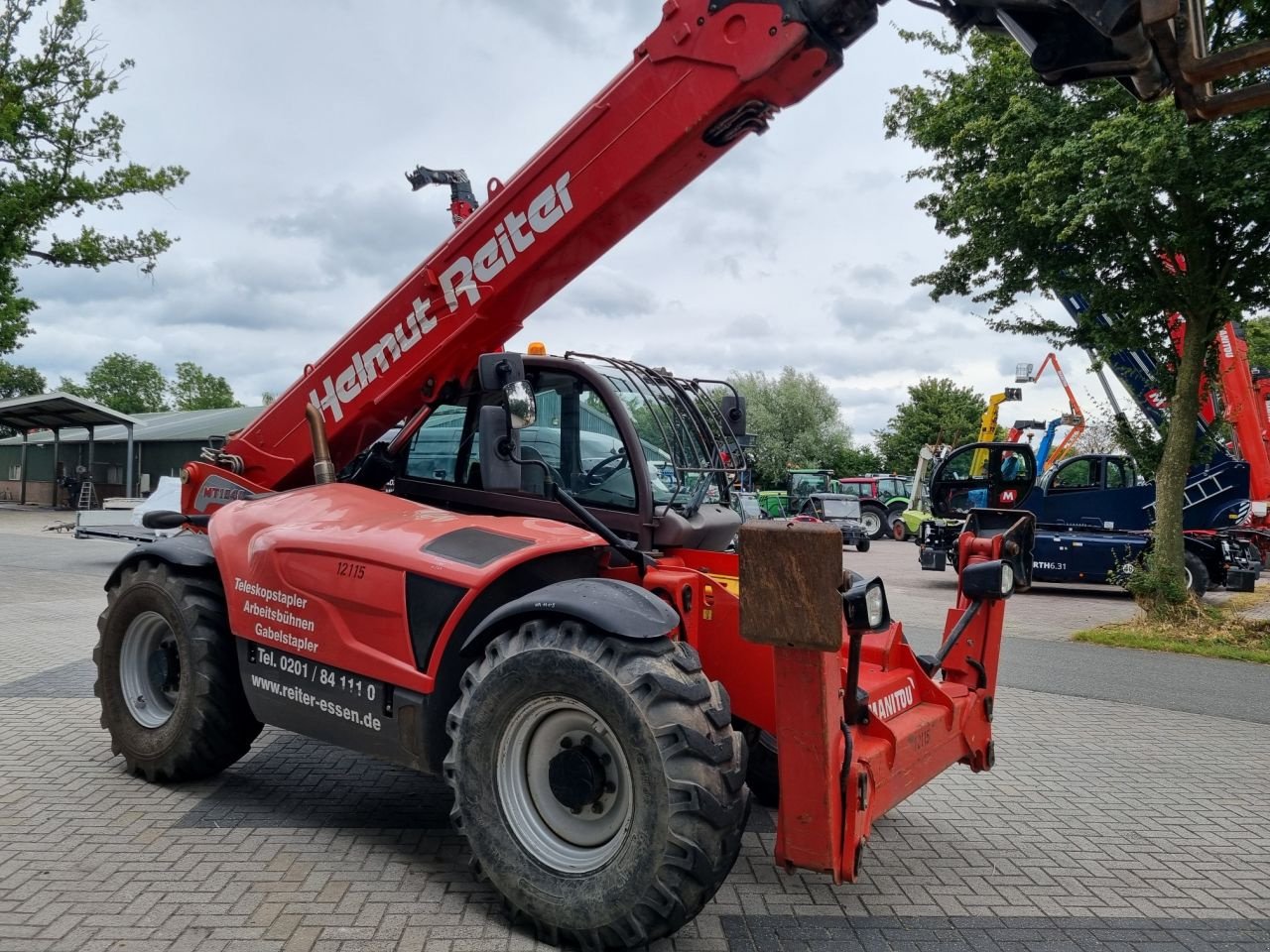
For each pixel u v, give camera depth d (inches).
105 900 135.6
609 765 128.1
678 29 154.9
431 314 185.9
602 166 163.9
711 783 118.0
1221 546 556.7
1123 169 363.9
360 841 161.3
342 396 199.8
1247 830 185.3
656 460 170.4
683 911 118.3
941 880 156.9
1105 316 438.3
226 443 223.1
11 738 220.7
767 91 153.3
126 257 1076.5
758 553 116.0
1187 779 219.8
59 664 306.2
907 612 508.7
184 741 180.1
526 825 131.5
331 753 217.0
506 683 129.7
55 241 1040.2
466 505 184.1
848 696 133.9
